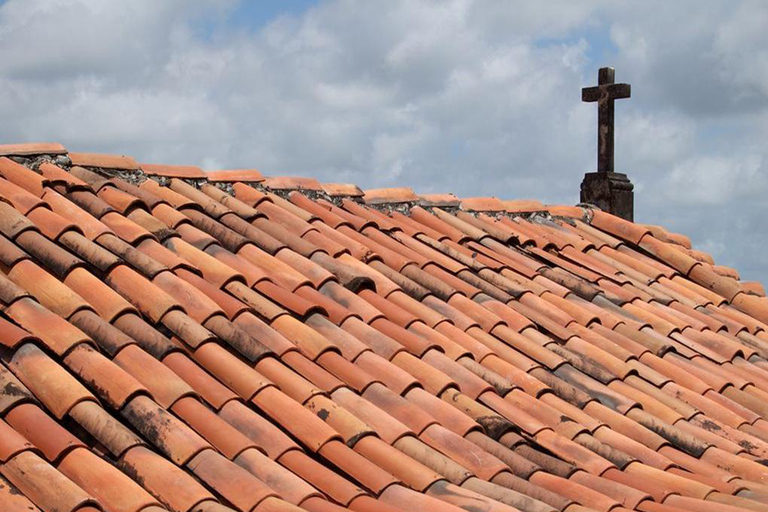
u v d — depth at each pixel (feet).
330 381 16.37
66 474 12.22
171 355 15.39
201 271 18.75
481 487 14.87
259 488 12.80
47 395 13.39
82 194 19.94
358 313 19.38
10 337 13.97
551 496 15.07
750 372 23.52
